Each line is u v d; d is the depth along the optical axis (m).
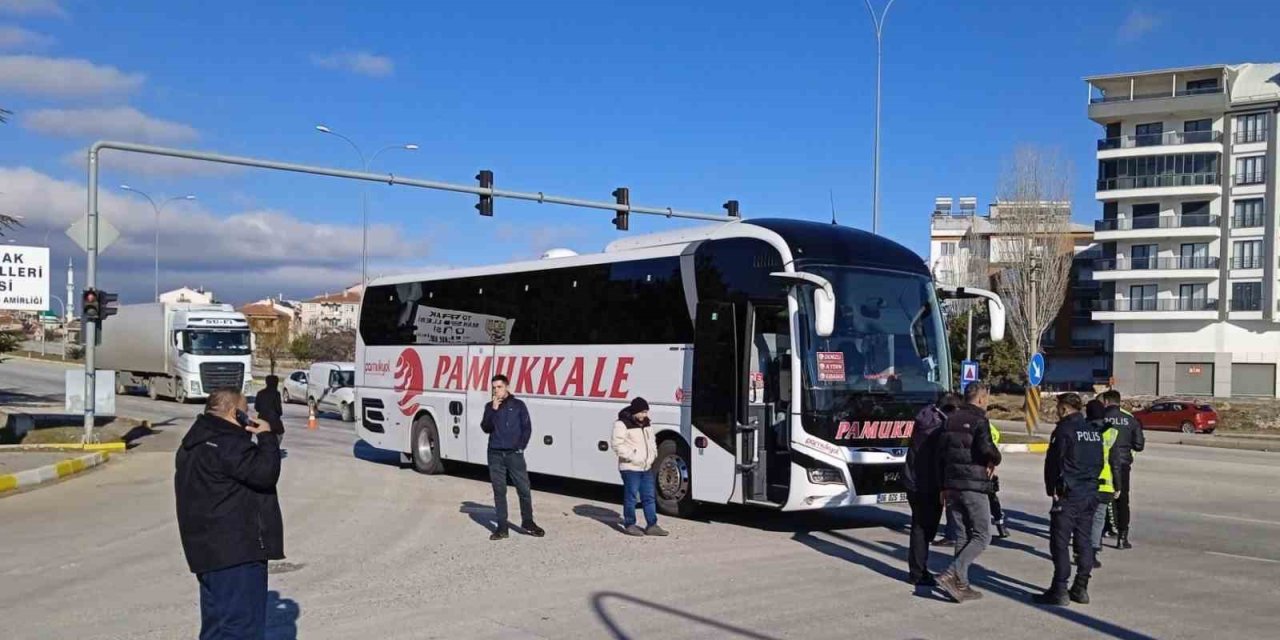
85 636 7.78
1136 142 69.50
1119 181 69.75
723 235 13.74
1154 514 15.02
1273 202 65.25
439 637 7.73
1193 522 14.17
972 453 9.04
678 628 8.01
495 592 9.30
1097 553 11.50
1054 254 57.34
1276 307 65.25
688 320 14.07
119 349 49.53
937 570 10.48
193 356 43.28
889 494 12.57
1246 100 66.19
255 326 97.94
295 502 15.58
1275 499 17.00
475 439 18.16
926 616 8.47
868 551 11.59
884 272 13.25
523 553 11.33
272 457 5.99
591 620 8.26
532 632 7.88
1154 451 30.80
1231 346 66.94
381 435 20.84
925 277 13.61
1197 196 67.94
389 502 15.62
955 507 9.11
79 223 21.89
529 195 25.06
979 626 8.16
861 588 9.55
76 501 15.52
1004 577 10.20
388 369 20.73
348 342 77.75
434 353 19.41
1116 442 11.49
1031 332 57.03
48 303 24.12
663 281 14.55
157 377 46.94
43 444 23.22
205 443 5.88
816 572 10.30
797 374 12.36
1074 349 78.75
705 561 10.88
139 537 12.33
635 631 7.91
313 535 12.52
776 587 9.55
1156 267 69.25
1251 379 66.50
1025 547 12.09
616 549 11.60
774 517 14.31
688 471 14.01
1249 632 8.02
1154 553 11.64
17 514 14.21
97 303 22.55
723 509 15.06
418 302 20.02
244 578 5.94
